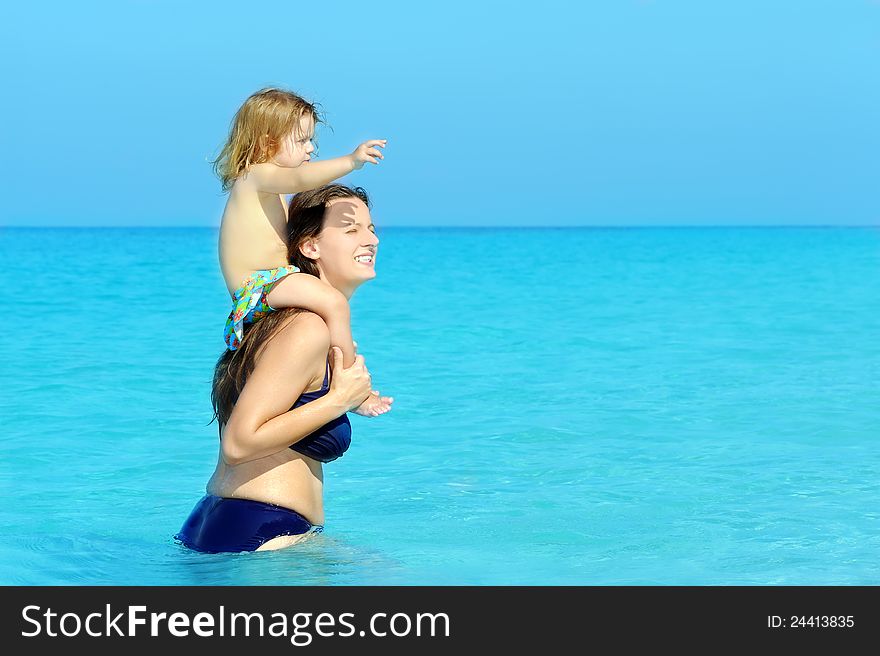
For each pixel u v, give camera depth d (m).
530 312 18.28
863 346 13.50
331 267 4.91
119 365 11.81
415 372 11.39
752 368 11.56
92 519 5.84
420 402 9.57
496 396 9.88
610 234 109.19
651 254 45.50
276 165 4.79
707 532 5.48
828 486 6.44
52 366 11.72
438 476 6.83
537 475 6.83
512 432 8.22
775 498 6.17
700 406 9.27
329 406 4.67
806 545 5.25
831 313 17.84
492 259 41.16
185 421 8.69
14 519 5.85
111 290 23.42
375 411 5.11
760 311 18.31
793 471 6.84
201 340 14.25
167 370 11.45
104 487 6.60
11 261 37.97
